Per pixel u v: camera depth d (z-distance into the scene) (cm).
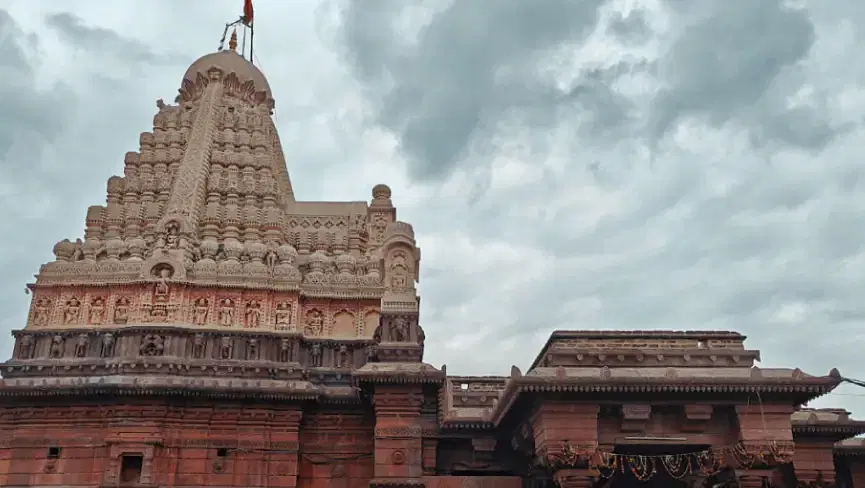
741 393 2383
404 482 2778
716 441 2434
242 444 3011
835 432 2723
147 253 3497
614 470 2505
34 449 2969
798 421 2716
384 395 2900
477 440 2964
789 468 2778
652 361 2531
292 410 3080
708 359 2542
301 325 3381
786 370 2461
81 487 2897
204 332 3191
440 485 2816
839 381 2344
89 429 2988
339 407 3161
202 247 3494
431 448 2952
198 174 3753
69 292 3309
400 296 3173
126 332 3145
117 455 2892
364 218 3972
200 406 3023
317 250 3753
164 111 4297
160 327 3147
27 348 3180
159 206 3731
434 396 2994
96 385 2917
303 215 3966
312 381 3253
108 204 3781
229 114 4172
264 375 3144
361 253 3844
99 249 3500
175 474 2928
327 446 3125
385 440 2848
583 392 2364
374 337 3228
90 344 3186
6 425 3009
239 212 3719
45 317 3275
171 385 2941
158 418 2966
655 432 2436
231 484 2952
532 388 2339
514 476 2912
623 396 2389
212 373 3106
